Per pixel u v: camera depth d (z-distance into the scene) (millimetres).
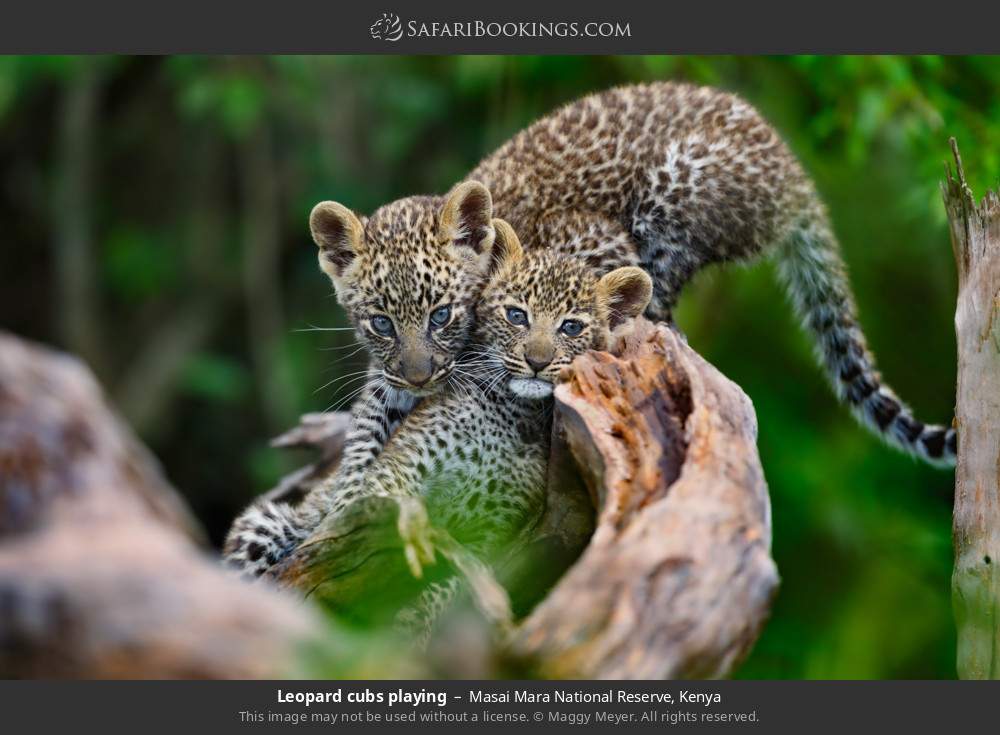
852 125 16391
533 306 10508
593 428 8008
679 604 6613
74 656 5066
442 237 10914
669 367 8383
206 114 24688
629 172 11750
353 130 23078
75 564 5141
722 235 11922
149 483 5809
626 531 6980
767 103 18375
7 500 5371
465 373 10938
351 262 11344
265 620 5293
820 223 12906
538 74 19172
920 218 18734
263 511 10805
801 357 19672
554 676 6434
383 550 8086
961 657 9148
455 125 22969
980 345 9016
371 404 11359
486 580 7547
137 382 23984
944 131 15328
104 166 25031
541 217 11766
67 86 24109
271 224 23984
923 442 12484
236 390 23938
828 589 19047
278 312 23906
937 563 18859
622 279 10586
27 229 25297
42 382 5605
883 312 20297
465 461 10508
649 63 16359
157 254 24734
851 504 18812
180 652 5082
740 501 7254
